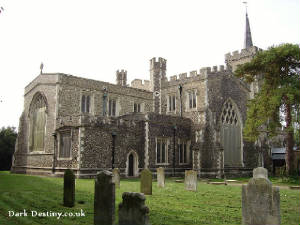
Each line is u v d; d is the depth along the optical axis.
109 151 26.09
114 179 17.47
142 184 14.92
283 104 25.73
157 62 39.28
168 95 37.84
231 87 35.19
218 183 22.02
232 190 17.00
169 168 30.48
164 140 30.64
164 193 15.30
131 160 28.28
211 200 13.04
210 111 32.19
